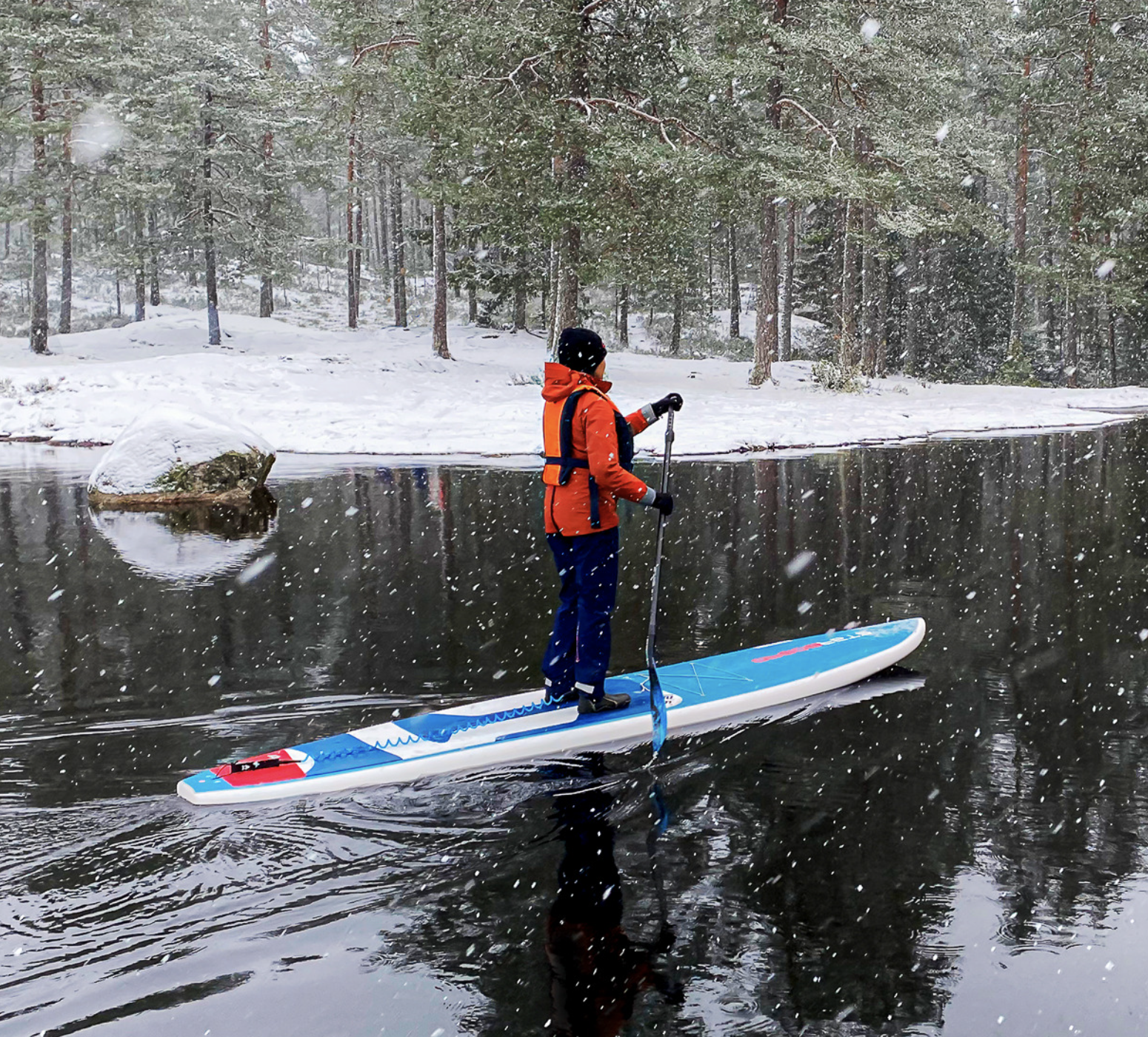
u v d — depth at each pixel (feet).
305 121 89.40
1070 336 111.96
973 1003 7.37
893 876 9.31
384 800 11.27
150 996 7.62
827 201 129.80
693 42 75.51
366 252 183.62
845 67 74.23
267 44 124.47
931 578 23.16
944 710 14.19
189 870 9.61
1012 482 40.06
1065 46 107.24
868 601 20.97
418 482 40.14
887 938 8.25
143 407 62.59
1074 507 33.68
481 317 119.03
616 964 7.95
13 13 86.38
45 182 88.17
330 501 35.65
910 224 74.43
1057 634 18.26
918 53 82.12
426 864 9.71
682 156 65.21
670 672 15.57
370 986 7.71
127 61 87.76
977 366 130.21
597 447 12.86
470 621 19.21
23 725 13.74
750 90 80.43
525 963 7.99
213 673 16.12
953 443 56.70
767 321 86.22
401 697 14.88
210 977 7.86
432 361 90.12
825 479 41.39
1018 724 13.53
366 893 9.15
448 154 71.41
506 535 28.73
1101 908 8.68
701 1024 7.16
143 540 28.84
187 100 87.66
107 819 10.75
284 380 72.95
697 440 53.88
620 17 71.20
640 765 12.26
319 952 8.21
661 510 13.12
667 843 10.08
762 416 66.80
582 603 13.53
